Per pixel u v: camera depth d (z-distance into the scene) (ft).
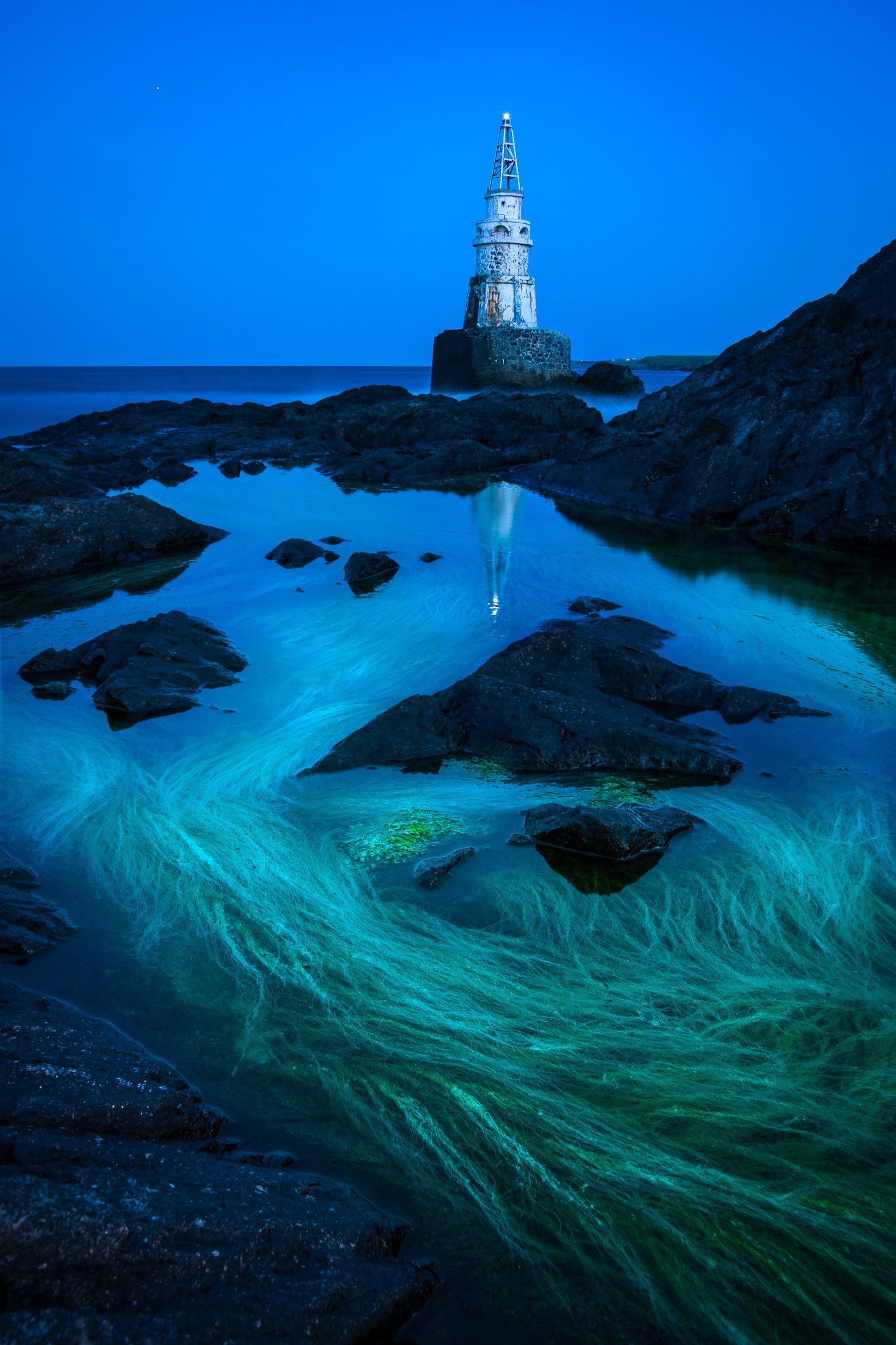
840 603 35.12
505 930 14.11
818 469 51.13
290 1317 7.22
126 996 12.51
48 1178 7.99
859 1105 10.41
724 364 71.61
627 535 49.85
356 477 74.43
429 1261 8.50
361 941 13.78
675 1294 8.21
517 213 280.31
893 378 52.26
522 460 80.23
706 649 29.04
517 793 18.88
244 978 12.92
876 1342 7.80
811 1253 8.57
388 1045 11.53
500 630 31.27
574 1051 11.41
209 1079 10.91
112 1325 6.73
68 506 44.11
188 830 17.34
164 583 39.47
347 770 20.10
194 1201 8.06
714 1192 9.24
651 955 13.48
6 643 31.01
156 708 23.75
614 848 15.90
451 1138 10.01
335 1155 9.77
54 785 19.44
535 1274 8.41
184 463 85.25
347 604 35.12
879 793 18.80
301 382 492.95
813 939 13.91
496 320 285.84
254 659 28.25
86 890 15.30
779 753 20.84
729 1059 11.24
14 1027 10.69
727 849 16.53
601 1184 9.37
